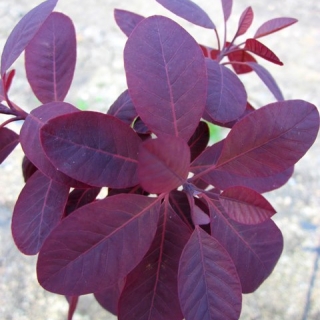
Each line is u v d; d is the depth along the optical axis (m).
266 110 0.17
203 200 0.22
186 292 0.17
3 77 0.21
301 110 0.17
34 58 0.23
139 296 0.19
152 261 0.19
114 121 0.17
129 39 0.18
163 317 0.19
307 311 0.57
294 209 0.67
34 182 0.20
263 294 0.58
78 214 0.17
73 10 0.97
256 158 0.18
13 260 0.61
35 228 0.20
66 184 0.18
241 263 0.20
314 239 0.64
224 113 0.20
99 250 0.17
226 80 0.21
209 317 0.17
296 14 0.99
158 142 0.13
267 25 0.25
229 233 0.20
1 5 0.98
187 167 0.15
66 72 0.24
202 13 0.24
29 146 0.18
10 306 0.57
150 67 0.18
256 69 0.25
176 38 0.18
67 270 0.17
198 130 0.24
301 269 0.61
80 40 0.89
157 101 0.18
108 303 0.26
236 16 0.97
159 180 0.15
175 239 0.19
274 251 0.20
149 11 0.97
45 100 0.24
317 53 0.89
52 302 0.57
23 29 0.20
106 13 0.96
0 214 0.65
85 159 0.17
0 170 0.70
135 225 0.17
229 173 0.21
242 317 0.56
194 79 0.18
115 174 0.17
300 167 0.72
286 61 0.87
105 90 0.80
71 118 0.16
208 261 0.18
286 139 0.18
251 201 0.17
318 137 0.76
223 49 0.27
